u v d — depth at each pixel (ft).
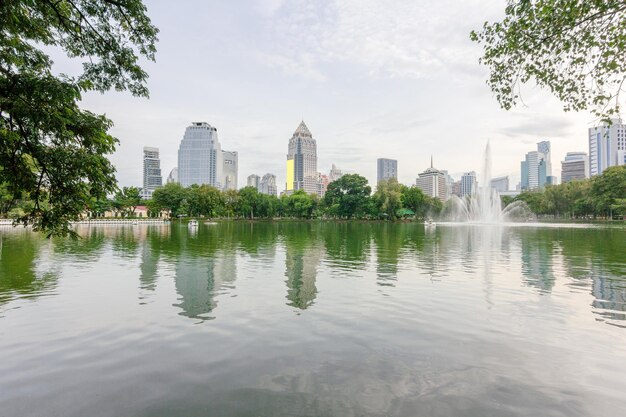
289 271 54.70
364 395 18.31
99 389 18.93
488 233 145.18
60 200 26.71
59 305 34.94
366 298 37.83
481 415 16.56
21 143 24.45
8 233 136.46
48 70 26.66
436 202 370.12
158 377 20.24
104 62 31.83
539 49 26.40
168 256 72.28
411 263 62.95
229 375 20.48
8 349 24.20
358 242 105.81
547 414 16.65
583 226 202.90
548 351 23.90
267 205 390.01
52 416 16.48
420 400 17.84
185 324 29.35
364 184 353.92
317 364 21.91
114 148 29.19
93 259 67.36
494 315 31.81
